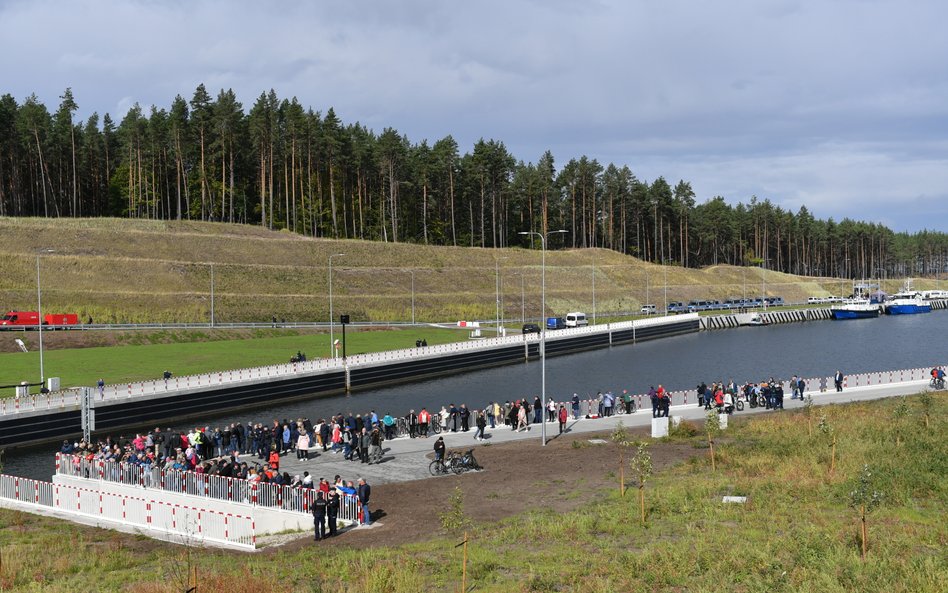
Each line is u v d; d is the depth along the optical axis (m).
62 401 58.19
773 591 19.33
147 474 35.00
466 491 34.53
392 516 31.12
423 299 150.62
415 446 46.41
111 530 31.19
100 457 38.03
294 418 65.75
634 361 110.38
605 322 157.62
